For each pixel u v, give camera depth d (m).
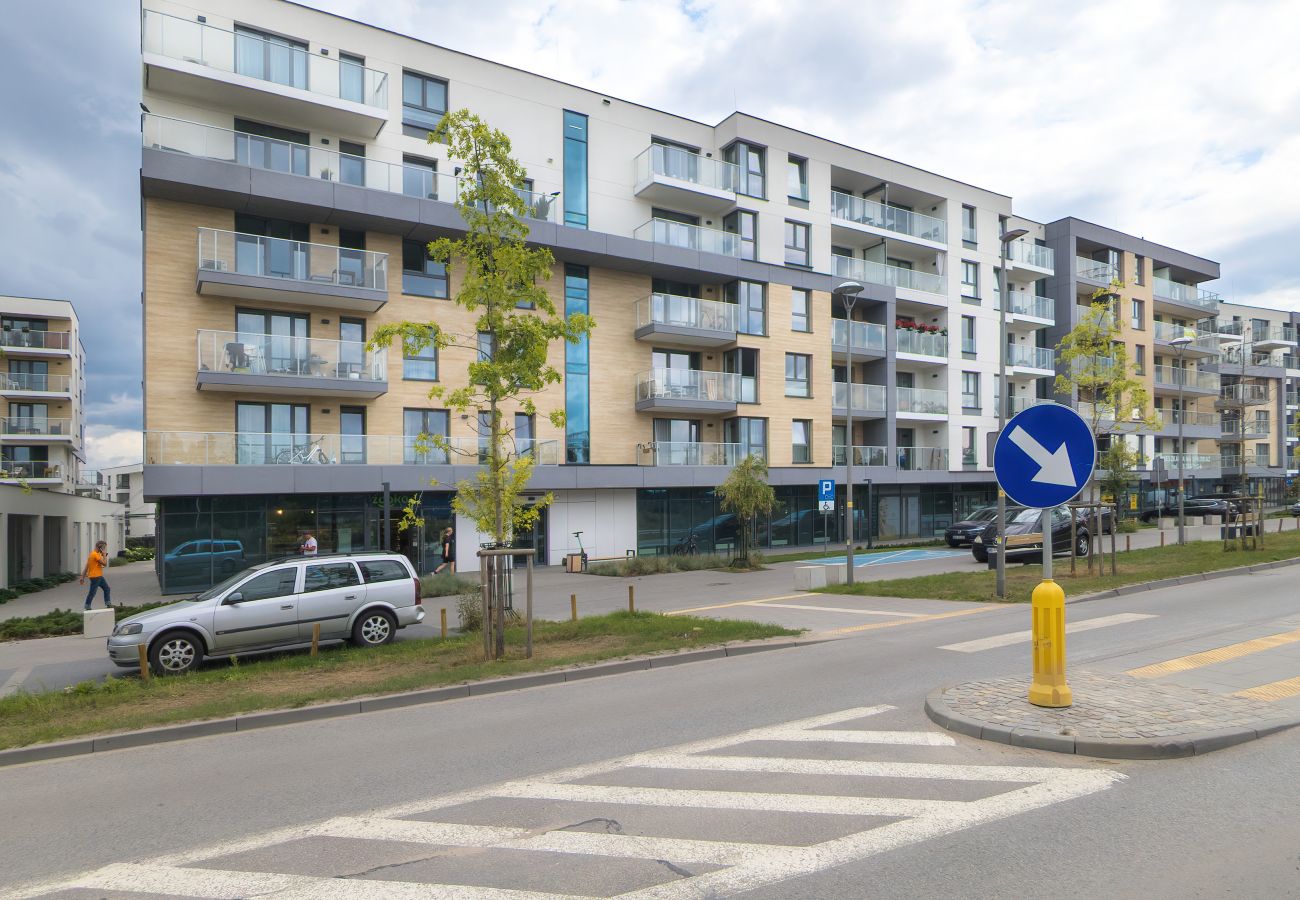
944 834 4.39
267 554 22.89
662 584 21.61
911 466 36.88
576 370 28.83
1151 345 48.28
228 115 23.45
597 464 28.67
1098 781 5.09
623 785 5.46
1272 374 61.31
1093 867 3.92
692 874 4.04
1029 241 42.62
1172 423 50.31
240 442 22.05
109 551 46.56
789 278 32.81
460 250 12.81
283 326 23.83
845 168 36.12
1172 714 6.17
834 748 6.07
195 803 5.54
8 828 5.21
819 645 10.76
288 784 5.85
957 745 5.98
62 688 10.05
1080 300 46.53
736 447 31.39
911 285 38.03
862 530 36.44
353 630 12.20
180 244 22.48
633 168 30.73
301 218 23.80
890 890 3.78
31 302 49.19
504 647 10.71
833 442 36.59
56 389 48.97
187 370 22.47
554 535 28.14
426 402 25.69
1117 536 31.05
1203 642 9.32
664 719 7.20
